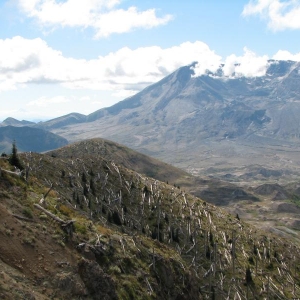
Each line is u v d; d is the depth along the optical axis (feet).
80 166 440.04
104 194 385.29
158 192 458.50
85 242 120.67
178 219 387.75
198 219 406.41
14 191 125.49
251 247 389.60
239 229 435.94
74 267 104.99
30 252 99.66
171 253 178.50
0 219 103.19
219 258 322.75
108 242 132.46
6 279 84.07
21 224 107.04
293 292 318.65
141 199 411.75
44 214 120.57
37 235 107.04
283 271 358.64
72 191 345.92
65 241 113.50
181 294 147.64
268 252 388.98
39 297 86.38
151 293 127.54
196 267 279.28
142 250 150.20
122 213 346.74
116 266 123.24
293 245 455.22
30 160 377.30
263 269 345.92
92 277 105.81
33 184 150.41
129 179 466.29
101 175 438.40
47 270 97.71
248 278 298.35
